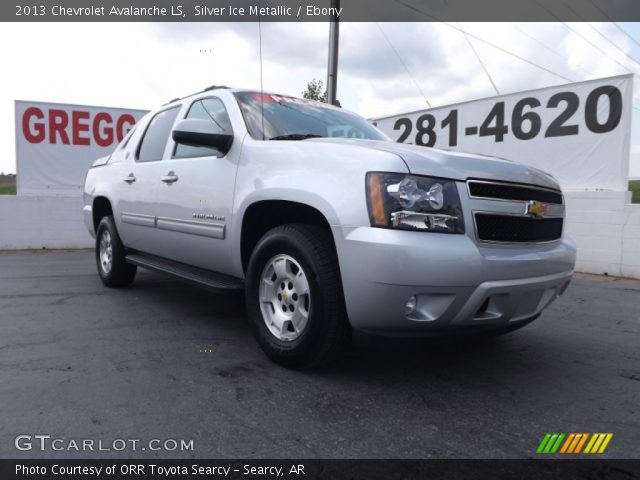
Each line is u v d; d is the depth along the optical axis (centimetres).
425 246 245
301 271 288
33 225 1024
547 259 289
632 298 559
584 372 318
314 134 374
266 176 311
